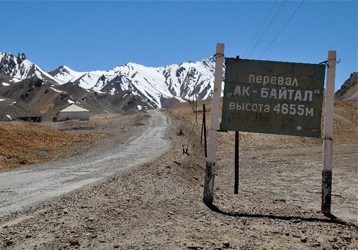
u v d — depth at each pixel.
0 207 11.04
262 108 12.88
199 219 9.81
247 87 12.87
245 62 12.88
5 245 6.65
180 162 29.70
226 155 61.84
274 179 35.31
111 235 7.54
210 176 12.56
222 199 14.53
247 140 80.88
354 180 35.12
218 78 12.86
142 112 133.12
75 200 11.56
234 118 12.85
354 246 8.24
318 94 12.81
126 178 18.20
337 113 110.81
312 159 54.69
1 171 24.14
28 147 38.88
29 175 20.95
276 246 7.70
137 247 6.73
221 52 12.80
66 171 22.81
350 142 87.81
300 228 9.95
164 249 6.69
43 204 11.04
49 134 51.19
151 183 16.72
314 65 12.80
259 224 9.99
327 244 8.29
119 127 81.00
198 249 6.83
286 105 12.84
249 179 35.09
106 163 27.95
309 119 12.82
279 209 13.21
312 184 32.12
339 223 11.36
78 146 45.06
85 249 6.51
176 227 8.56
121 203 11.04
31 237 7.21
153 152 38.09
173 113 118.62
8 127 46.69
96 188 14.48
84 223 8.38
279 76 12.84
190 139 61.84
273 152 66.62
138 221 8.95
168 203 11.67
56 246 6.61
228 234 8.39
